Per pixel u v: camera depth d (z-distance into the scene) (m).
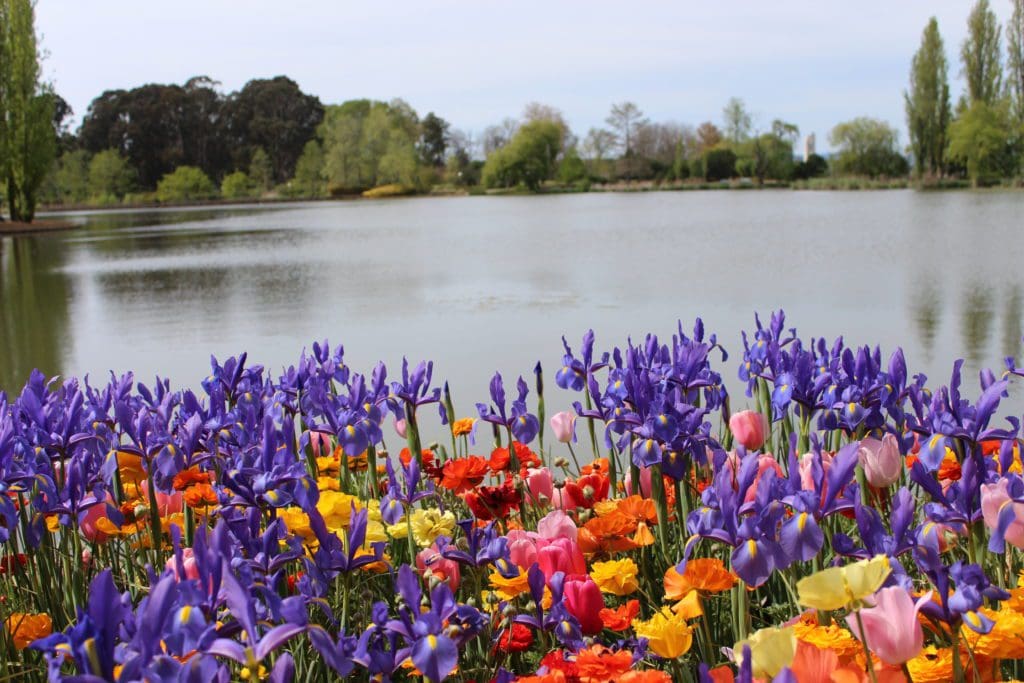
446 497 4.16
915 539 2.16
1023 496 2.41
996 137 66.88
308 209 75.50
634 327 13.43
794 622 2.29
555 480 4.41
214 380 4.06
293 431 2.82
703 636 2.69
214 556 1.76
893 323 13.05
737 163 100.50
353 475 4.49
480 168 111.81
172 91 112.94
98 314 17.89
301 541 2.41
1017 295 15.26
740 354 10.65
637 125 108.62
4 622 3.00
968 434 2.77
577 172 102.38
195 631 1.69
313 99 121.81
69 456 3.47
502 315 15.14
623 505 3.16
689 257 24.14
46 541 3.31
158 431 3.21
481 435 7.43
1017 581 2.88
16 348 14.45
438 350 12.23
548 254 26.67
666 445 3.14
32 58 45.81
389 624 2.08
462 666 2.77
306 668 2.56
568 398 8.93
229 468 3.46
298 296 19.19
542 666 2.30
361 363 11.68
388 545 3.42
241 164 115.69
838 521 3.12
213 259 29.66
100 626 1.58
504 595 2.56
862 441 3.03
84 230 48.75
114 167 103.81
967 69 70.75
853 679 1.78
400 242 34.03
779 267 20.91
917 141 75.06
